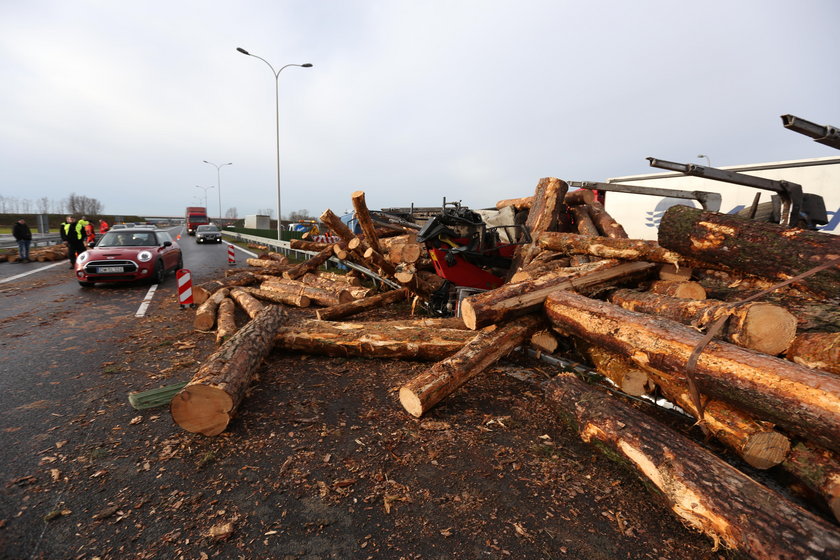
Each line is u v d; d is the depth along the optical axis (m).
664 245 4.11
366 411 3.58
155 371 4.41
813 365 2.46
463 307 3.98
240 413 3.48
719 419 2.63
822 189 5.48
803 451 2.30
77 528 2.14
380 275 8.88
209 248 26.69
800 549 1.74
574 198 8.11
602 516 2.34
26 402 3.61
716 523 2.00
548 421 3.46
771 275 3.30
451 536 2.16
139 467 2.70
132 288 10.00
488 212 8.01
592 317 3.57
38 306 7.69
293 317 7.07
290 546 2.06
